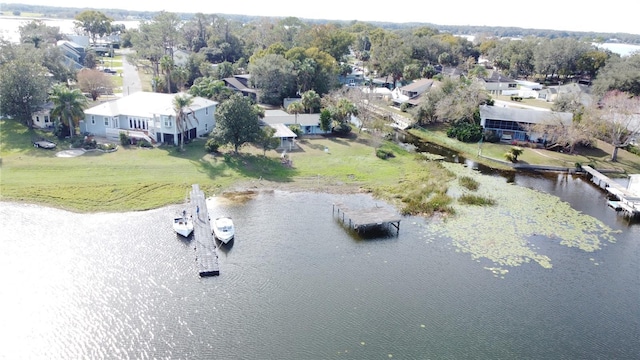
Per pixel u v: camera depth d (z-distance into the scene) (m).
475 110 96.25
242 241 49.97
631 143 90.50
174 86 118.62
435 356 34.50
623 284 45.06
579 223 58.62
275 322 37.41
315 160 76.81
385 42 163.88
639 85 117.19
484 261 48.28
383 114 113.50
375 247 50.28
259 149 78.88
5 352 33.09
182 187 62.56
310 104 102.06
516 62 181.00
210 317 37.62
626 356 35.34
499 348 35.66
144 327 36.16
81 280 41.59
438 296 41.81
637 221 60.03
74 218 52.91
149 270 43.62
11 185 59.34
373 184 68.44
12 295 39.06
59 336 34.88
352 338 36.00
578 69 167.25
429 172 74.56
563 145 86.56
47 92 80.62
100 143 74.50
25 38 123.25
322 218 56.69
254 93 119.69
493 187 70.06
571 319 39.44
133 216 54.16
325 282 43.16
